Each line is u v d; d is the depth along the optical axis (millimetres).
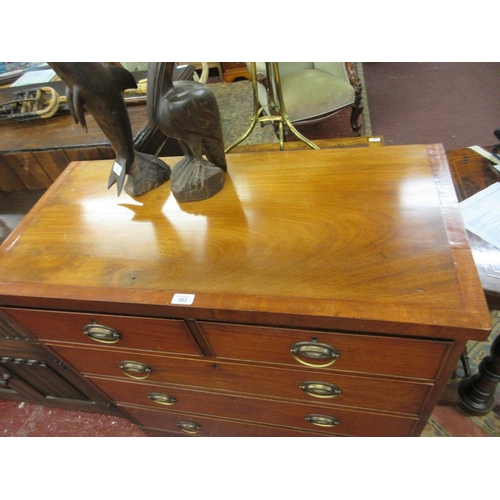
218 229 661
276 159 809
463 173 996
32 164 1083
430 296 489
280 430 910
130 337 675
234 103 2428
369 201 651
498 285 729
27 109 1154
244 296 537
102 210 761
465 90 2295
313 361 600
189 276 586
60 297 599
